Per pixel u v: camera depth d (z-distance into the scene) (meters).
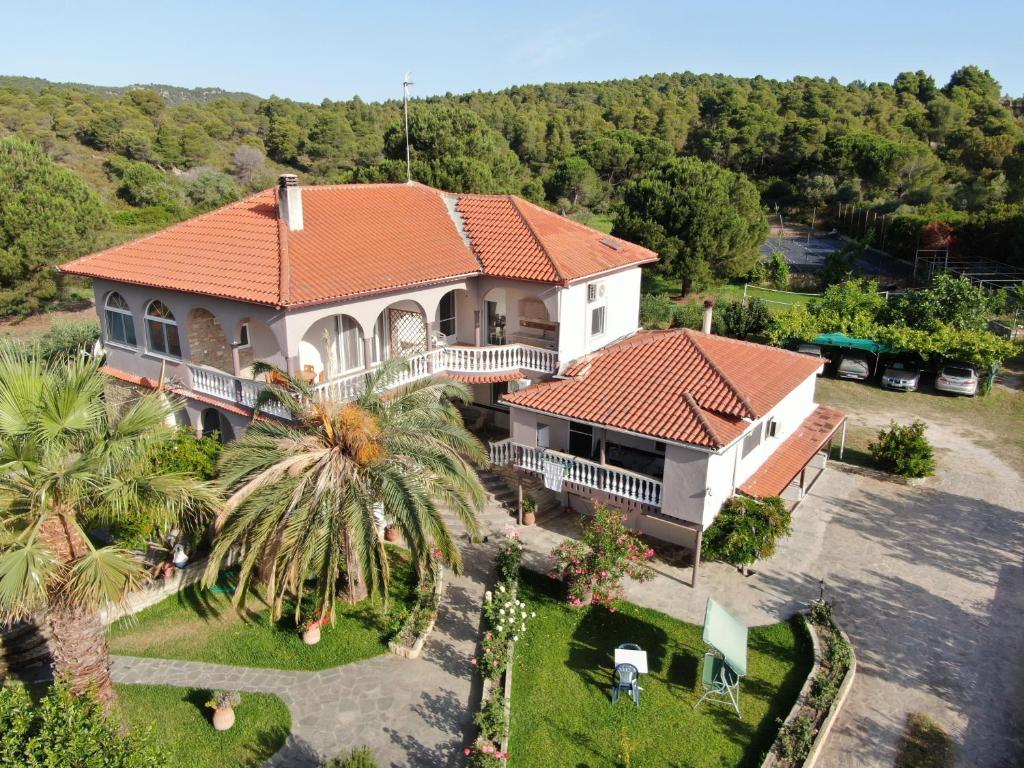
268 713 15.07
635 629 18.16
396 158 62.44
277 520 15.25
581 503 23.70
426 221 28.03
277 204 25.36
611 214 98.94
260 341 23.61
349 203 26.94
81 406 12.70
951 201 78.56
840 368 38.31
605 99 166.75
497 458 23.19
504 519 23.20
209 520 17.41
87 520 13.57
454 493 16.81
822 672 16.39
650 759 14.28
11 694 11.14
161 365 22.64
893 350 37.16
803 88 157.50
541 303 26.86
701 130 126.81
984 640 17.80
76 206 48.25
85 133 101.69
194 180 91.00
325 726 14.80
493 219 28.73
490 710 14.35
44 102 110.38
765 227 57.16
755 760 14.24
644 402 20.64
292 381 17.62
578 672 16.69
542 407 21.48
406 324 26.19
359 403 17.08
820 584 20.00
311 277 21.48
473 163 53.34
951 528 23.22
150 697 15.42
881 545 22.12
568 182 100.81
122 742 10.87
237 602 15.52
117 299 25.78
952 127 110.38
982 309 38.75
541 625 18.28
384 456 16.19
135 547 18.09
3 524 11.76
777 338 39.28
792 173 106.88
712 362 21.77
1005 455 29.09
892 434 27.36
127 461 12.88
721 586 19.92
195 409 23.47
